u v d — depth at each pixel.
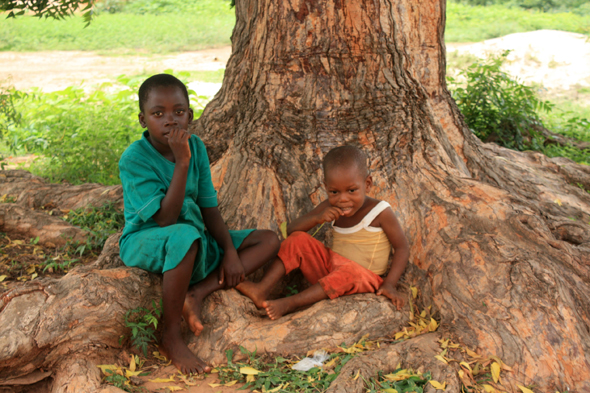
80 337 2.42
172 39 17.06
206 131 4.13
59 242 3.88
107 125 6.41
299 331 2.71
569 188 4.59
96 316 2.46
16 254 3.66
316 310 2.80
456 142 4.40
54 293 2.45
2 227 3.91
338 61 3.55
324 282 2.88
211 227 3.02
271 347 2.65
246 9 4.12
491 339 2.61
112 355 2.54
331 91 3.57
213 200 3.02
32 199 4.52
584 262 3.10
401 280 3.18
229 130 4.04
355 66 3.56
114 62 14.09
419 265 3.21
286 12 3.54
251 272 2.94
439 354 2.54
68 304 2.42
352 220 3.13
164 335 2.60
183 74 8.07
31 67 13.40
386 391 2.26
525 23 17.50
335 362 2.55
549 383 2.44
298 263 3.03
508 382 2.45
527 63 12.22
